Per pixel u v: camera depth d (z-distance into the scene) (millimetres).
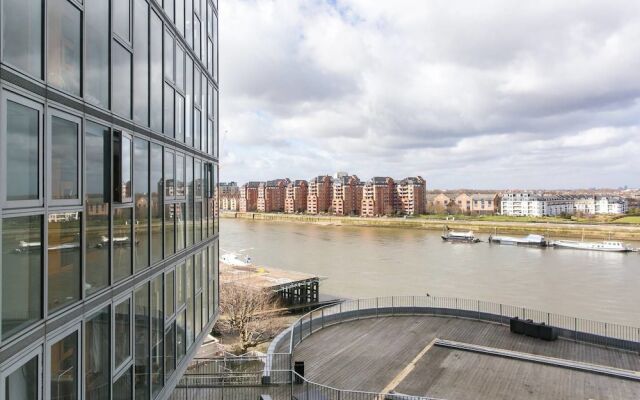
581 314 41594
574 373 15602
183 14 11625
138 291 8305
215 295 15516
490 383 14828
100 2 6766
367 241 103000
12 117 4727
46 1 5297
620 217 147000
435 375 15422
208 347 29500
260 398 12070
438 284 55312
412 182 183000
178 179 11086
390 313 22641
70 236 5883
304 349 17703
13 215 4699
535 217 156250
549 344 18328
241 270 57562
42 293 5234
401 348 17953
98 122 6633
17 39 4805
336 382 14773
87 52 6340
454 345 18078
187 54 11992
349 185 192875
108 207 7008
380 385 14617
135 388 8094
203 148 13859
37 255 5176
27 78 4930
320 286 55531
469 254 81375
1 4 4516
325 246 92875
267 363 14992
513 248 91125
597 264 70125
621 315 41062
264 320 39812
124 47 7680
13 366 4715
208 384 13875
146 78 8766
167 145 10156
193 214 12539
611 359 16688
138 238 8328
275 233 123375
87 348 6355
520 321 19625
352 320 21578
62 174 5707
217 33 16141
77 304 5992
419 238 110125
